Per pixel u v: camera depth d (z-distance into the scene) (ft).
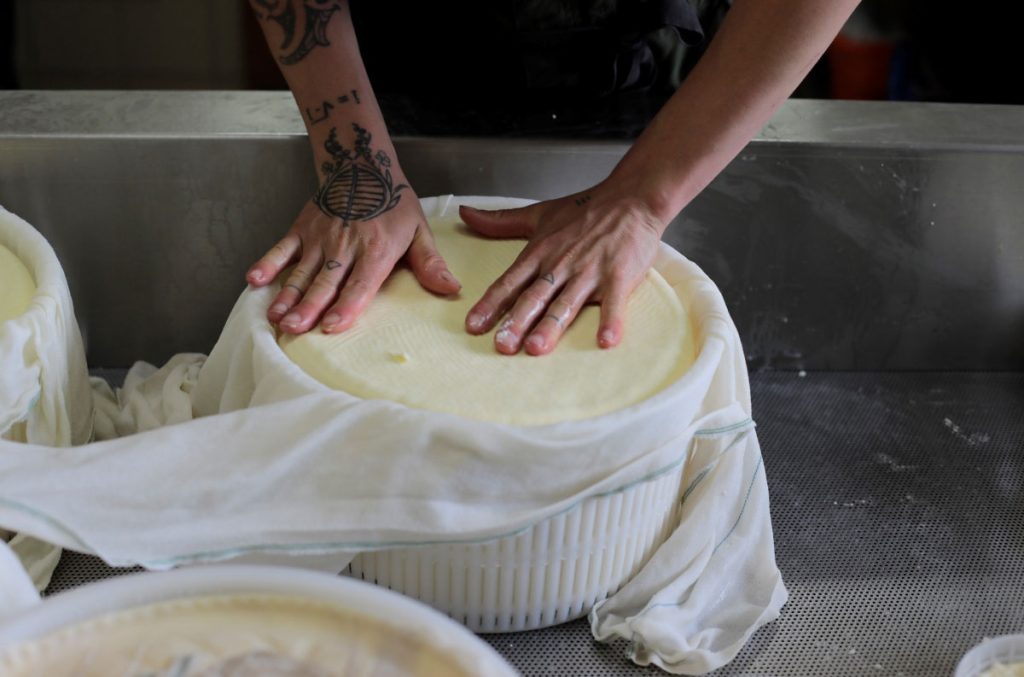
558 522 2.19
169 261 3.20
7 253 2.67
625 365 2.33
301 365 2.32
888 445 3.24
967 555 2.80
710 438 2.45
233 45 6.21
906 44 5.94
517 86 3.35
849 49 5.99
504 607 2.33
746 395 2.56
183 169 3.03
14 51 6.15
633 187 2.61
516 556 2.23
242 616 1.54
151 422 2.77
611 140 3.10
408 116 3.18
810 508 2.95
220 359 2.58
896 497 3.01
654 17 3.02
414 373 2.26
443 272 2.56
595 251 2.51
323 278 2.48
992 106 3.43
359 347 2.35
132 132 2.97
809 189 3.22
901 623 2.54
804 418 3.35
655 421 2.17
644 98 3.42
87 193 3.05
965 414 3.41
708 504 2.49
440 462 2.09
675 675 2.33
